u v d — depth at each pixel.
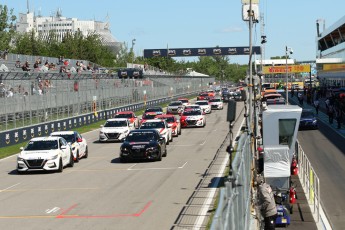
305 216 21.77
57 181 30.59
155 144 37.91
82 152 40.72
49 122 59.81
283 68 132.00
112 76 92.12
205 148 44.84
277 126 30.23
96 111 78.38
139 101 106.94
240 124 67.38
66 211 22.41
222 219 7.38
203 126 65.94
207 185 27.45
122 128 53.56
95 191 26.97
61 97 65.62
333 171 33.25
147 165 36.16
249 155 20.00
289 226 20.11
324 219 21.27
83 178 31.42
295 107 31.84
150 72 144.38
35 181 30.86
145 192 26.19
